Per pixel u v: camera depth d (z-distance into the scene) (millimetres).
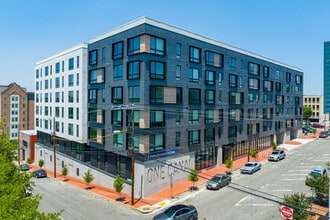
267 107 52875
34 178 40438
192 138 34750
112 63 33094
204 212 23172
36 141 56469
